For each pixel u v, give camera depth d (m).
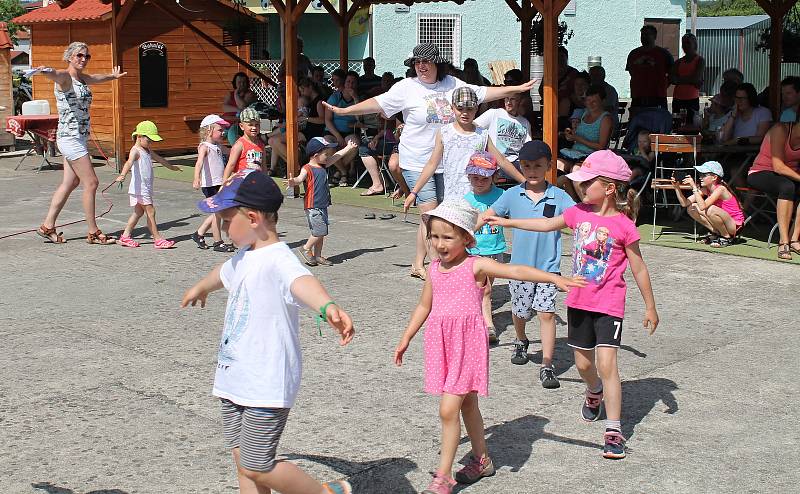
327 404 5.83
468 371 4.55
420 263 8.98
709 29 32.50
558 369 6.50
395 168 11.83
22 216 12.66
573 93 15.08
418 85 8.43
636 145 12.27
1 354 6.85
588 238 5.14
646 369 6.44
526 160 6.21
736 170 11.73
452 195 7.68
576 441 5.26
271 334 3.96
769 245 10.21
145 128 10.38
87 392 6.07
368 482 4.76
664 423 5.50
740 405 5.77
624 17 29.39
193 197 14.24
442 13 26.11
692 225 11.66
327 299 3.85
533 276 4.52
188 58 19.73
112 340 7.17
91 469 4.92
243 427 3.97
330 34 26.08
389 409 5.74
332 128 15.12
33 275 9.33
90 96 10.70
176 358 6.74
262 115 17.05
